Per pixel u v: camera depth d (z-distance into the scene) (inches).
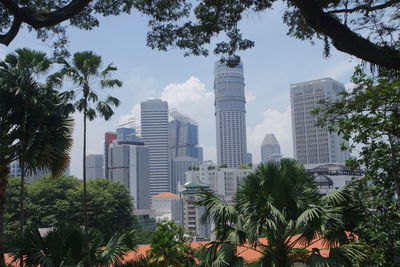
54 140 577.6
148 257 545.3
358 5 307.9
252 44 403.2
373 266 418.3
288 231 463.5
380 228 414.3
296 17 400.8
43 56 562.6
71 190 1736.0
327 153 6722.4
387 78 358.0
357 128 392.5
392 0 279.6
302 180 481.7
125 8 400.2
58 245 465.1
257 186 473.4
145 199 7509.8
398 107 357.7
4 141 511.2
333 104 380.2
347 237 458.9
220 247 446.6
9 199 1531.7
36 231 477.7
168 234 564.7
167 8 381.4
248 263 496.4
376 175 424.5
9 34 274.4
